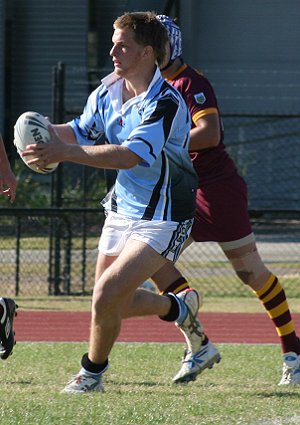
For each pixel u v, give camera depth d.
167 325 36.25
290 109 92.19
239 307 42.31
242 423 18.19
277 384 23.56
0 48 90.81
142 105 19.91
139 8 60.81
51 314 39.47
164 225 20.19
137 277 20.05
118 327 20.81
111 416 18.31
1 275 51.59
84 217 46.09
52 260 46.62
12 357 27.75
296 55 94.25
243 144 79.50
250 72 92.31
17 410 18.66
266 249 63.75
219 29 94.25
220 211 24.27
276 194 85.62
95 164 19.31
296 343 23.92
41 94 92.25
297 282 50.31
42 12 91.69
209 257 61.59
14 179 20.84
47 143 19.25
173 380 23.56
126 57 19.88
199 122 23.83
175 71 24.33
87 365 21.38
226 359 28.09
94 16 91.81
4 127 91.12
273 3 94.38
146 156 19.36
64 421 17.73
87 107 21.23
